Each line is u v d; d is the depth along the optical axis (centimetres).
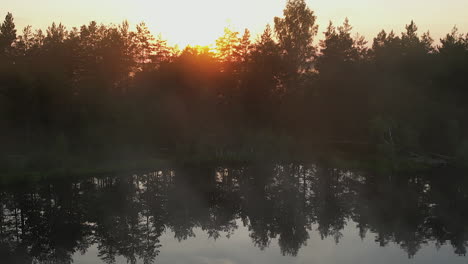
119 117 4853
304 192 2866
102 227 2125
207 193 2880
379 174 3431
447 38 5419
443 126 4106
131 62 6066
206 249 1720
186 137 4978
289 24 6481
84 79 5381
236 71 6169
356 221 2144
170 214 2350
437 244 1750
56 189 3014
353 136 5338
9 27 5266
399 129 4000
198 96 5603
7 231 2100
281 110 5928
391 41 6216
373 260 1559
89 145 4281
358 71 5703
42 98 4734
